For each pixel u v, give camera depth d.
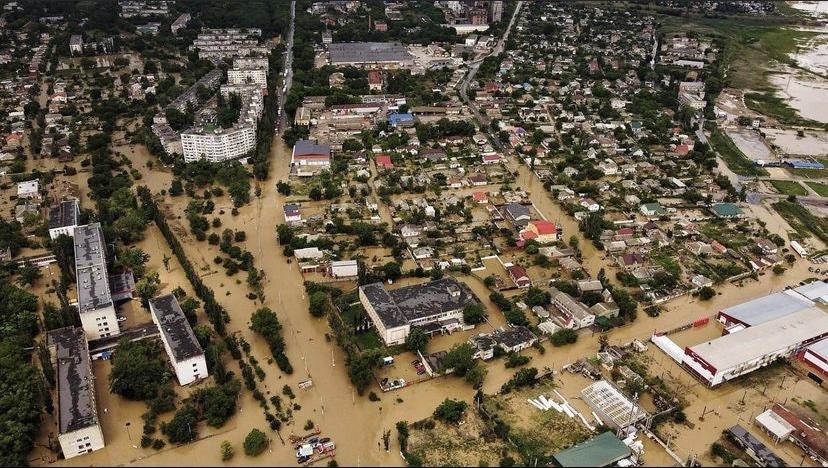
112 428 194.12
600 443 186.25
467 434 194.38
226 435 192.62
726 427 199.25
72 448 181.38
